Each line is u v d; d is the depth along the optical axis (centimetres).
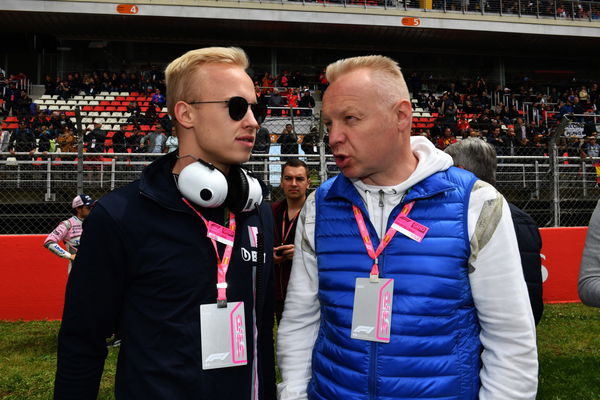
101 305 127
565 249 653
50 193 834
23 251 593
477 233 134
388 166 139
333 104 135
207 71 132
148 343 126
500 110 1867
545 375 365
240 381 133
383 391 132
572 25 2152
